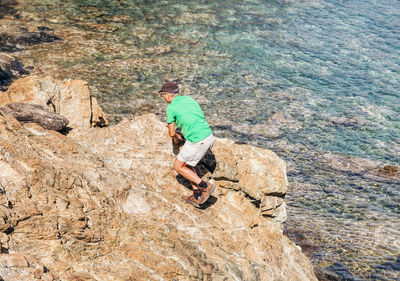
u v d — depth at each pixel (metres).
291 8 26.98
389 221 9.98
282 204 7.58
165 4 26.22
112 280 3.89
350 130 14.20
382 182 11.64
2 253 3.51
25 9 23.56
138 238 4.76
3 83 14.56
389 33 23.16
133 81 16.20
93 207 4.81
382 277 7.91
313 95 16.50
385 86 17.39
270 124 14.26
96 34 20.62
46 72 16.00
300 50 20.67
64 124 6.79
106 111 13.87
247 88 16.64
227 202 6.66
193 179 5.64
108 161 6.19
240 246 5.96
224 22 23.75
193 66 18.09
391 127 14.48
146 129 7.07
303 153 12.85
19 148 4.92
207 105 15.09
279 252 6.75
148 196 5.69
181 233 5.38
